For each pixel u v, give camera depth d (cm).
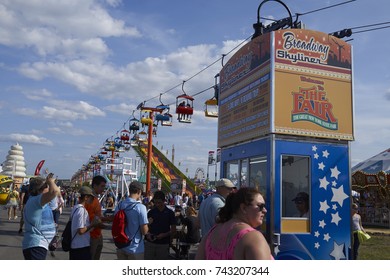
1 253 1030
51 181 505
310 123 619
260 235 246
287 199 598
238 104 715
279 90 605
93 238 678
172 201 3106
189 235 975
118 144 3772
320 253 600
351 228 623
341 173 631
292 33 626
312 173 613
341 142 639
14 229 1587
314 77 631
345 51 660
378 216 2505
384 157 2630
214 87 1169
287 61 616
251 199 269
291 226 593
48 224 524
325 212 612
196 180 6322
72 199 4059
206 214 513
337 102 642
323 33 648
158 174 4956
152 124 2191
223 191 529
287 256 580
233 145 737
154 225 693
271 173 590
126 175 2461
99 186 697
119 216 561
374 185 2422
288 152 605
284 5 756
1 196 2077
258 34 756
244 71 699
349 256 614
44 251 512
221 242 262
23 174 6053
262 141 626
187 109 1492
